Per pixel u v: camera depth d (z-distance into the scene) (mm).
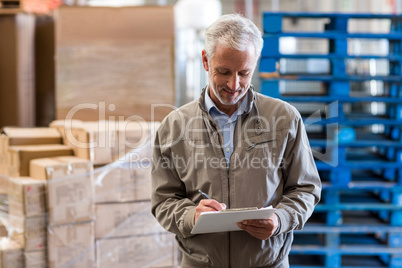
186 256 2113
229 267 2016
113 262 2881
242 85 1940
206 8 4984
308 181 2086
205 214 1728
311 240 3654
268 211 1778
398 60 3518
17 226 2723
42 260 2715
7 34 3838
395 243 3555
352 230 3516
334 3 6449
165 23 3521
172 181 2145
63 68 3475
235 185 2008
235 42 1863
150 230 2943
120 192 2883
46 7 4164
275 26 3414
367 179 3664
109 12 3512
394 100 3467
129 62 3496
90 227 2807
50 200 2695
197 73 4844
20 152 2879
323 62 4730
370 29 5922
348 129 3492
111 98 3482
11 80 3855
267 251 1993
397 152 3543
